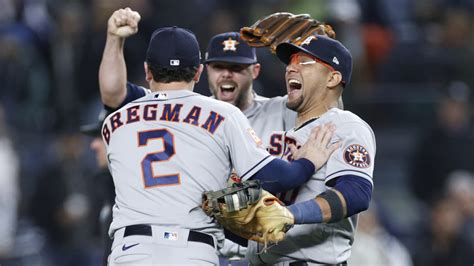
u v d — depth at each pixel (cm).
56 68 4662
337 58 1909
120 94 2184
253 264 1992
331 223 1831
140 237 1755
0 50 4603
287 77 1939
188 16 4644
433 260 4028
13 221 4112
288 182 1784
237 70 2245
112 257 1780
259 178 1780
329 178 1830
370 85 4916
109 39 2148
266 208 1730
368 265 3534
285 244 1906
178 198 1764
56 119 4588
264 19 2000
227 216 1755
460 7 5269
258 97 2314
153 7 4662
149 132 1805
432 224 4166
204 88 3706
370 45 5056
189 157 1778
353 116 1902
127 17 2112
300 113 1964
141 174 1783
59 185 4109
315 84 1911
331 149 1850
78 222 3994
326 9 4678
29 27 4753
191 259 1747
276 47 1947
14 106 4572
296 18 1988
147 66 1884
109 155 1839
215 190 1791
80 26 4719
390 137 4794
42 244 4059
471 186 4159
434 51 5009
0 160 4106
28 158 4472
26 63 4625
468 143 4472
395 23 5291
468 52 4922
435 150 4472
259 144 1809
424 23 5319
